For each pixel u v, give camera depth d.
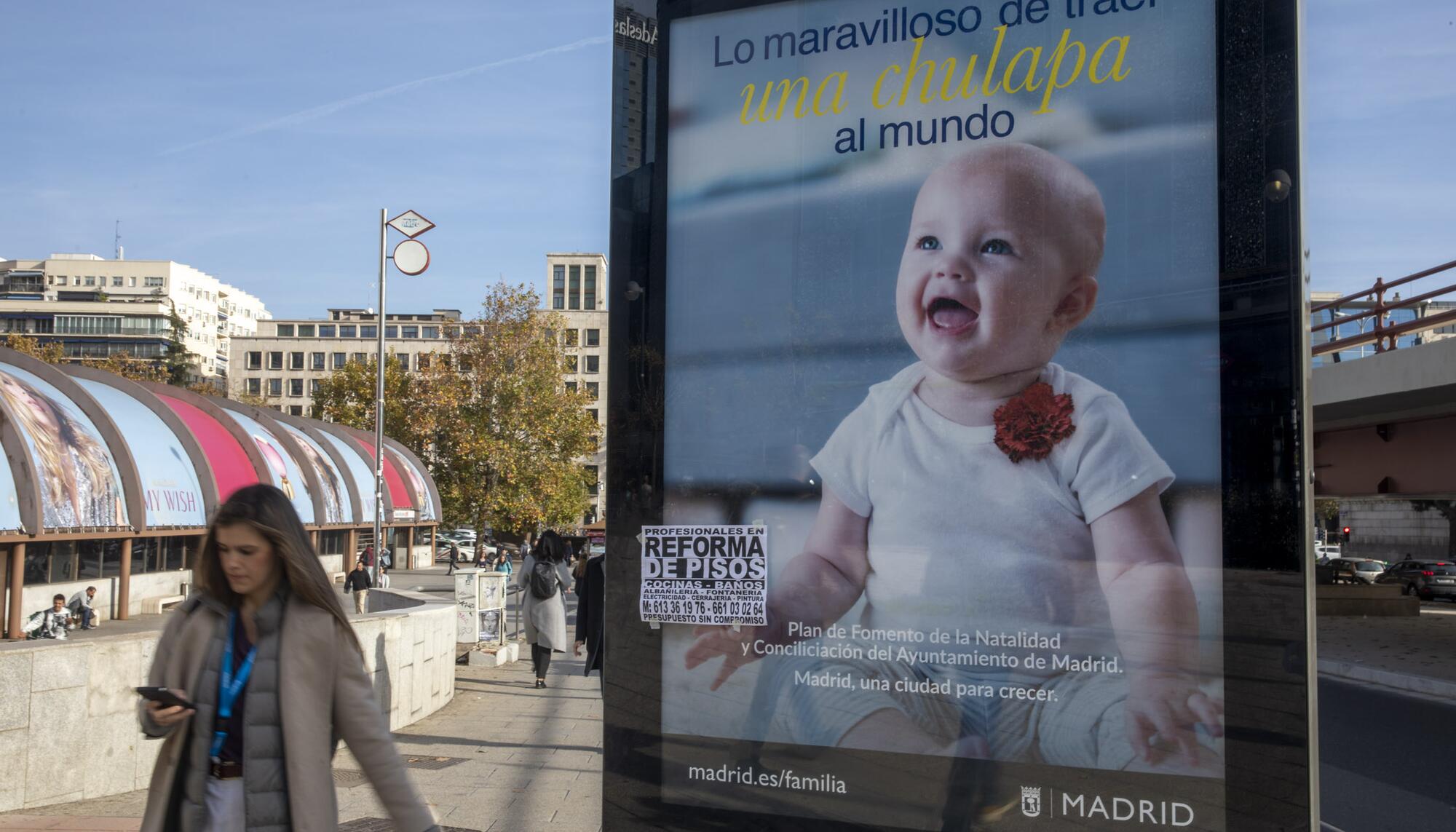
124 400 35.62
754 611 3.26
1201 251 2.89
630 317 3.45
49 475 28.33
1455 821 8.31
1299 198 2.78
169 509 34.53
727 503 3.31
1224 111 2.89
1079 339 2.98
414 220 35.69
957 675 3.04
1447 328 21.56
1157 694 2.84
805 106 3.30
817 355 3.25
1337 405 20.98
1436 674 17.97
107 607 33.44
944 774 3.04
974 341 3.08
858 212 3.23
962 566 3.04
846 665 3.15
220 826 2.92
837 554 3.19
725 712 3.28
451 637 12.41
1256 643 2.77
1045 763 2.94
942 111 3.15
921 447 3.11
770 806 3.21
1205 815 2.79
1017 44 3.09
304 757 2.95
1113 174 2.98
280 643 3.01
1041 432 3.01
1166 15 2.95
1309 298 2.77
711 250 3.36
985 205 3.09
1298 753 2.71
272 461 45.09
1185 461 2.87
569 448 59.44
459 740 9.77
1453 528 55.94
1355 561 49.97
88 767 7.01
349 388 78.44
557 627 13.73
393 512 60.34
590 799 7.39
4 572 27.98
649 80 3.48
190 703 2.93
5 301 180.00
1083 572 2.94
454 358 60.00
